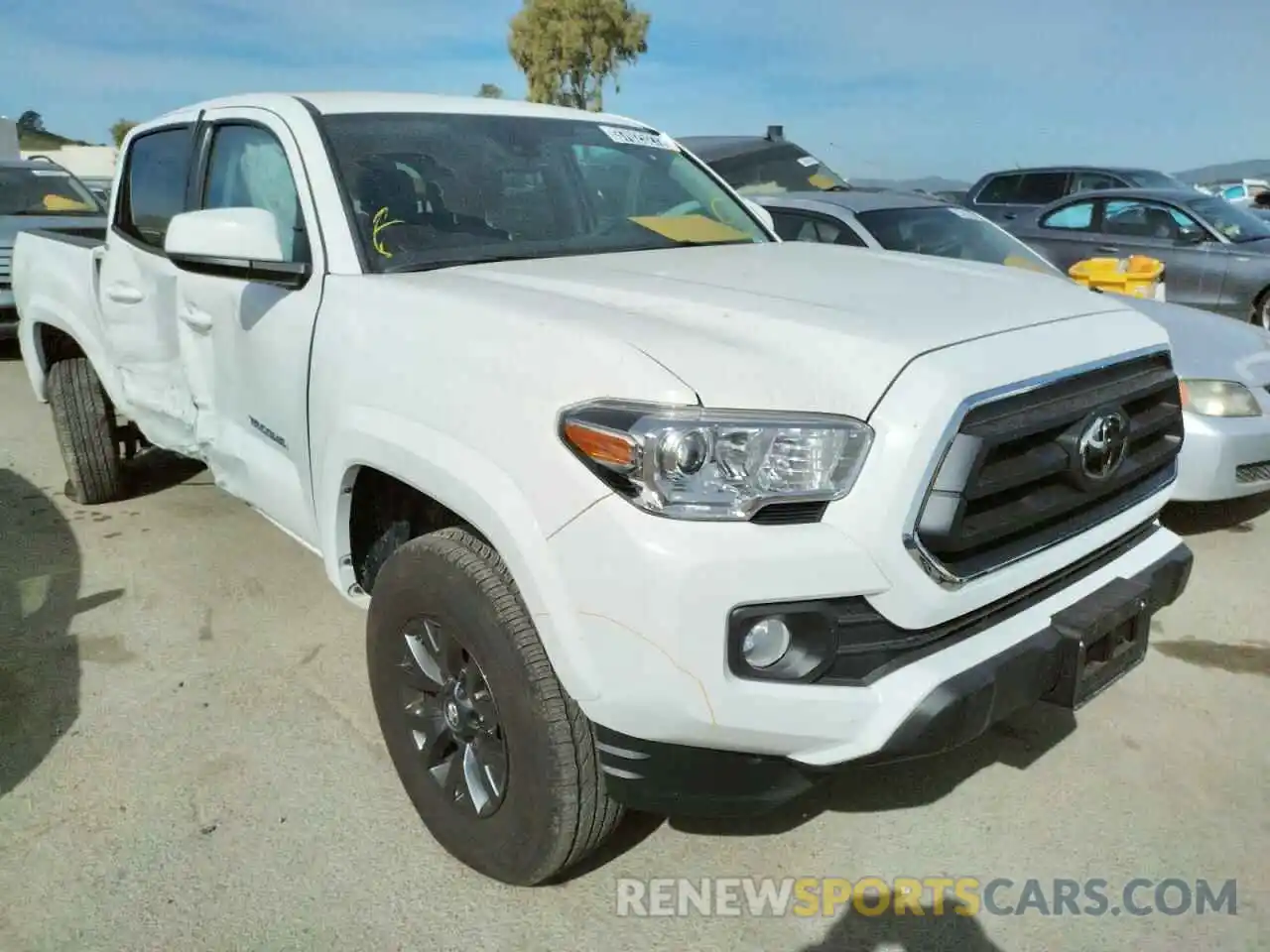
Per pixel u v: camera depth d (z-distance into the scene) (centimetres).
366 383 249
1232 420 435
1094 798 281
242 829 270
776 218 617
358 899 245
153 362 385
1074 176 1140
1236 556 443
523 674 213
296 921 238
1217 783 286
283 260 294
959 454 198
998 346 215
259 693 336
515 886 247
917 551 196
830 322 217
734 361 198
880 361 201
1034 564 222
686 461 186
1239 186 2111
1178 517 491
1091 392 231
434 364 231
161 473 561
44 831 269
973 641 215
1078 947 230
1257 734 310
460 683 240
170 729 316
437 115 332
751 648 194
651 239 332
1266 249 859
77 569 434
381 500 280
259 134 325
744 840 266
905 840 266
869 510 192
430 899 245
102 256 435
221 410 342
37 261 494
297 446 290
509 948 230
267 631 380
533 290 247
